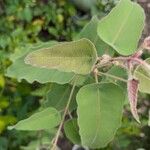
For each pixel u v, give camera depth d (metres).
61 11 1.29
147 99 1.14
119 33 0.55
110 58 0.51
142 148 1.16
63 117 0.59
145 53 1.07
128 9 0.55
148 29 1.26
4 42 1.15
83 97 0.53
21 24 1.26
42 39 1.29
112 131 0.54
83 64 0.49
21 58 0.64
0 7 1.28
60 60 0.48
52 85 0.64
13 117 1.05
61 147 1.17
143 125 1.12
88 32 0.61
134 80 0.46
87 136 0.54
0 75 1.08
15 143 1.08
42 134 0.92
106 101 0.53
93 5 1.26
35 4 1.27
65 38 1.29
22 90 1.01
